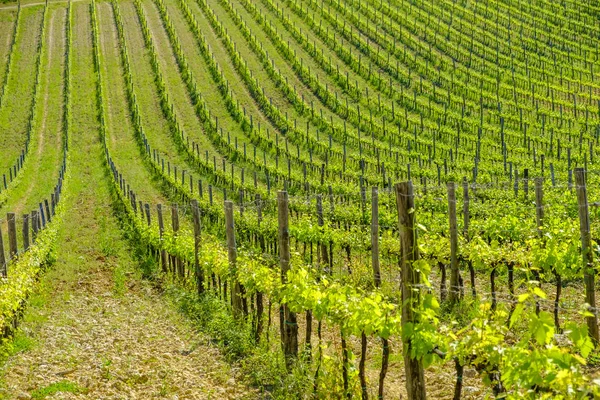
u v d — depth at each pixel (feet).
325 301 26.45
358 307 23.95
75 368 33.35
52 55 225.56
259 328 36.11
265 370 31.19
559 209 55.93
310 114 171.12
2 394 29.76
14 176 135.03
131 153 151.02
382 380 25.03
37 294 52.37
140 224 75.51
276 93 185.57
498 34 224.74
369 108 176.24
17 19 258.98
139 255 69.92
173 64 211.41
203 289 49.44
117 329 41.47
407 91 186.39
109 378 31.60
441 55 208.33
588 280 29.73
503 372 17.60
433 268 56.54
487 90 185.88
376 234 40.50
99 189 117.50
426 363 20.07
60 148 156.46
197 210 50.01
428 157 143.84
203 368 32.99
